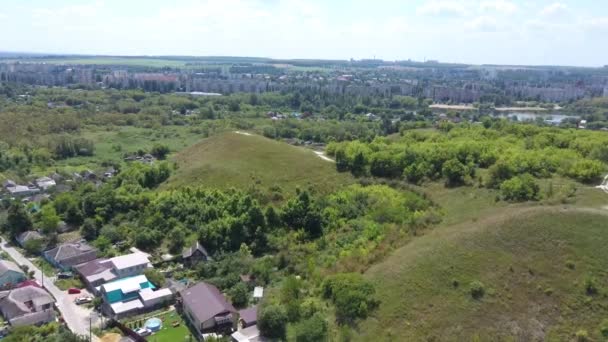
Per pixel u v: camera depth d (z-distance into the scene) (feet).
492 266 197.36
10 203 362.94
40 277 258.98
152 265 265.13
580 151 355.15
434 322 178.70
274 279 244.63
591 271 186.29
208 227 287.07
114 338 201.77
